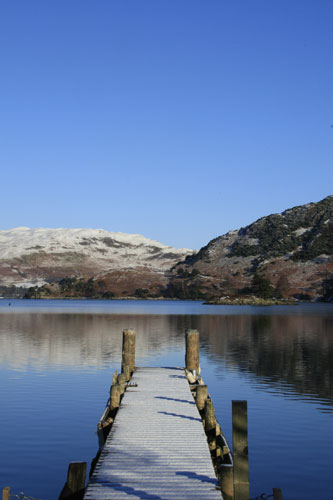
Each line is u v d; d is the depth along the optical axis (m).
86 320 94.00
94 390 27.45
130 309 153.50
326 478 15.41
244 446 12.20
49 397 25.70
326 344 50.78
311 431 19.92
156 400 21.06
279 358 40.38
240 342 52.84
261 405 24.17
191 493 11.70
